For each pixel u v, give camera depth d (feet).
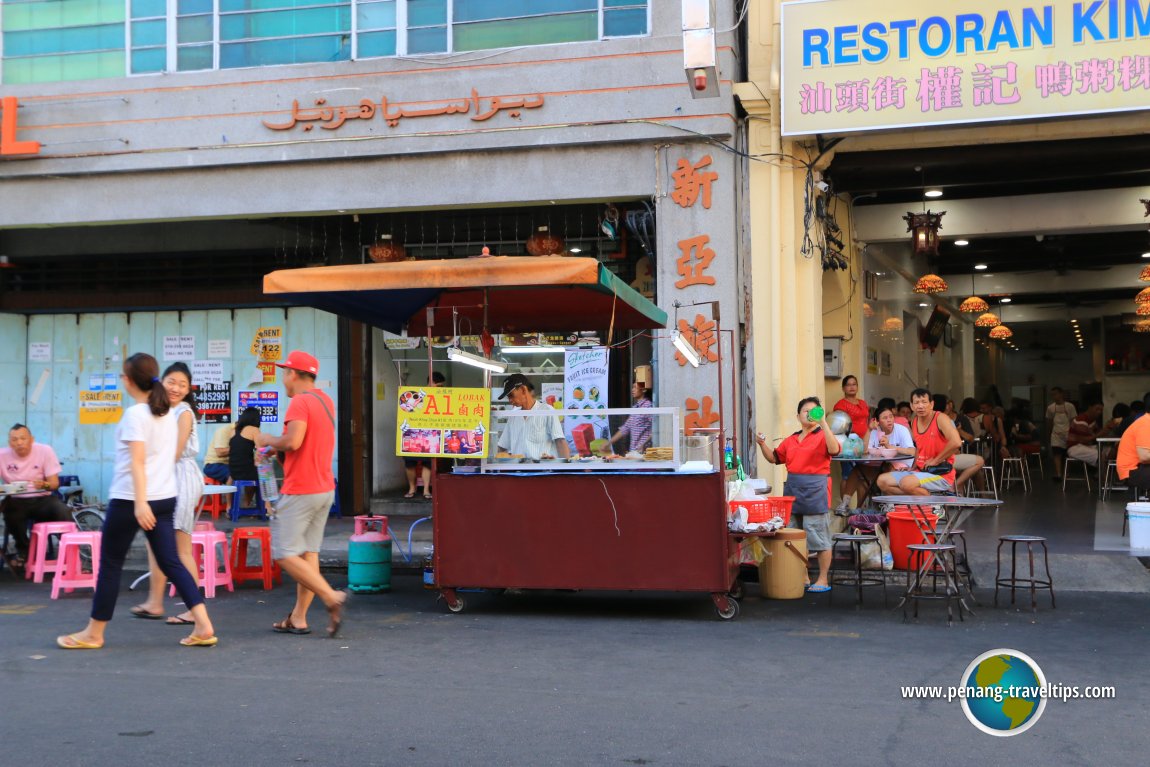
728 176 35.65
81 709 17.62
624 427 27.37
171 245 47.34
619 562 26.05
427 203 37.68
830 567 33.06
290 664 21.07
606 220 39.78
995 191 45.06
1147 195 43.42
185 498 25.32
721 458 25.90
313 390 24.09
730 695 18.49
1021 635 23.73
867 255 48.42
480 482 26.86
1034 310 80.43
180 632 24.50
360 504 46.47
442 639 23.67
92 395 47.80
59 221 40.01
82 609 27.99
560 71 36.65
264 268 46.88
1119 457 36.88
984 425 59.93
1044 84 32.96
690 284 35.68
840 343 43.65
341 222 45.50
